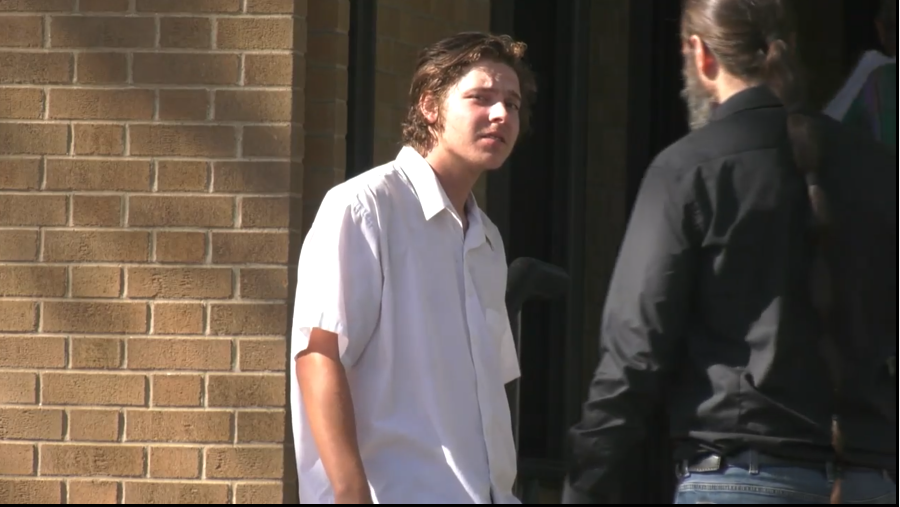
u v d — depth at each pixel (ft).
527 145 51.70
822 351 30.63
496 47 34.96
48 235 49.47
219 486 49.14
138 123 49.16
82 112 49.32
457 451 32.91
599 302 50.26
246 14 48.93
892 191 31.45
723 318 30.60
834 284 30.66
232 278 49.03
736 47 32.45
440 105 34.65
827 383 30.71
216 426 49.16
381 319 32.63
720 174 30.58
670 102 49.11
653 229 30.68
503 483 34.12
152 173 49.16
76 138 49.34
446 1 54.44
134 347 49.32
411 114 35.29
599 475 31.35
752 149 30.81
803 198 30.63
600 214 50.42
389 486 32.42
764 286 30.42
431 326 33.09
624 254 31.12
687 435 31.01
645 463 31.32
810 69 39.45
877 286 31.14
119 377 49.39
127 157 49.24
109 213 49.32
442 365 33.09
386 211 33.06
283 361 48.91
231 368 49.03
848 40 40.29
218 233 49.06
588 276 50.49
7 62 49.47
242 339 49.01
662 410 31.19
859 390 30.99
